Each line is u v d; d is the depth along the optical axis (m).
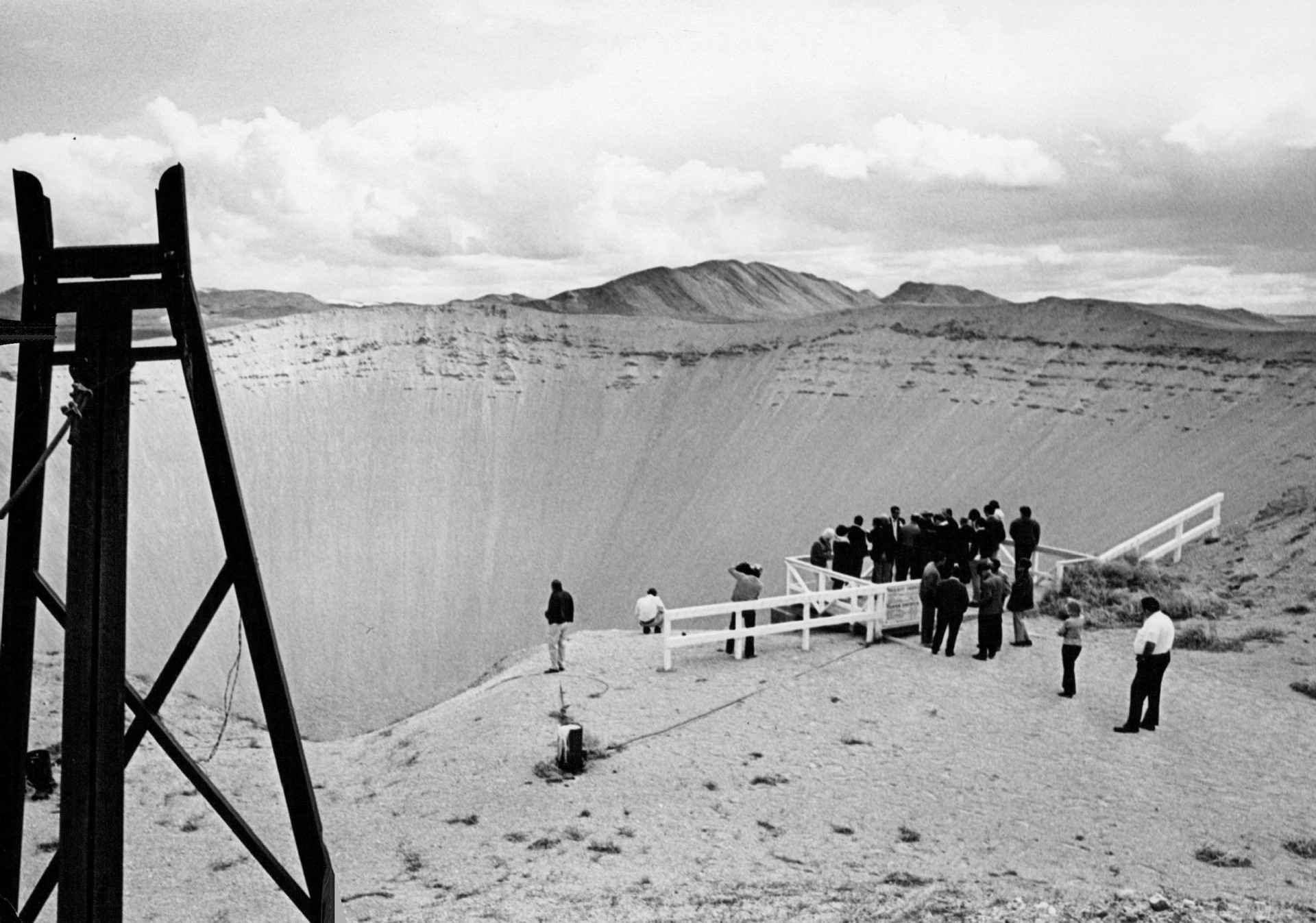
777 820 15.45
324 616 90.69
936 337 114.38
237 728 23.55
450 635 87.81
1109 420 93.81
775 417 112.88
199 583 94.56
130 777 19.05
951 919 11.50
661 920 11.88
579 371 129.12
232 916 13.75
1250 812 15.39
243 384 128.00
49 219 6.03
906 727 18.61
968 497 90.94
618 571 95.81
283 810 17.73
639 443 116.94
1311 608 24.78
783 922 11.67
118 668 5.93
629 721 19.20
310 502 109.31
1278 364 90.19
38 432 6.05
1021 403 100.06
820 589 24.73
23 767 6.08
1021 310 113.94
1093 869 13.63
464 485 112.38
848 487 97.81
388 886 13.79
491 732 19.33
